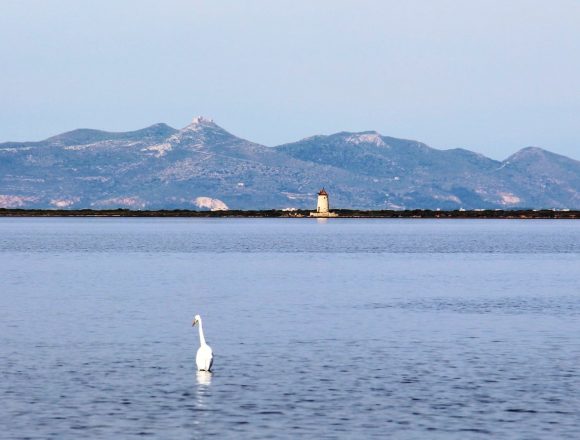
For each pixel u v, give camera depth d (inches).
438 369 5388.8
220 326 7135.8
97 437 4013.3
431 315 7859.3
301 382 5029.5
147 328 6983.3
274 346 6181.1
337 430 4126.5
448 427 4175.7
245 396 4714.6
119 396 4699.8
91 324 7194.9
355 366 5472.4
